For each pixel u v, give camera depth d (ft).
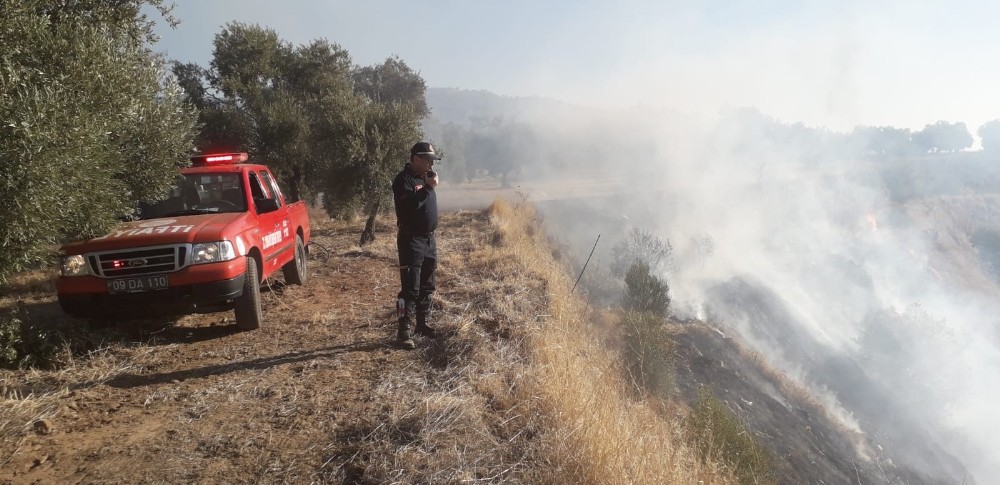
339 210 47.09
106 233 17.92
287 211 26.71
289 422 12.61
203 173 22.49
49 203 13.87
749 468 18.98
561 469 10.98
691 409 25.32
